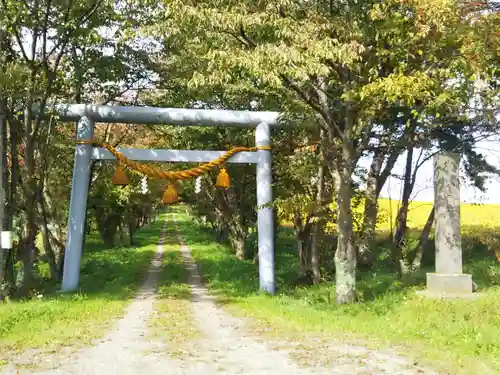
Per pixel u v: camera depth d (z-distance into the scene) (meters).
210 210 43.78
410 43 14.12
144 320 12.57
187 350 8.42
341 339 9.31
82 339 9.45
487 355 7.71
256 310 14.70
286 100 19.09
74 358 7.77
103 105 20.53
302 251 23.09
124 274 26.84
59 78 19.86
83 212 20.41
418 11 13.09
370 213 21.11
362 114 15.38
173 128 28.08
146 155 20.58
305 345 8.73
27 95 17.53
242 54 13.35
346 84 15.23
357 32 14.44
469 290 15.10
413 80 13.22
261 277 20.92
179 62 20.97
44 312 13.11
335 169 16.81
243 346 8.75
